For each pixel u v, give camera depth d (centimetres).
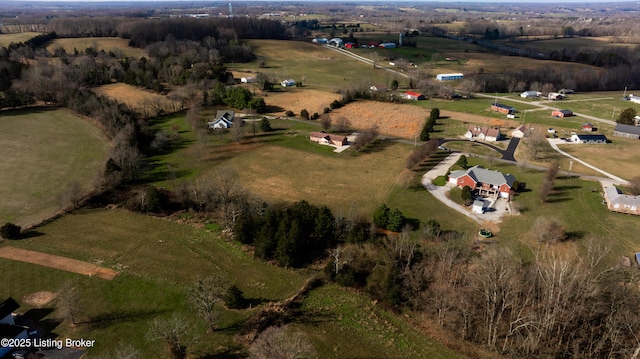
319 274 6456
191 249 6962
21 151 10775
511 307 5500
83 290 5872
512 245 6906
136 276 6212
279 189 9012
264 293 5997
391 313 5725
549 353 4978
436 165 10325
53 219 7775
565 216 7806
